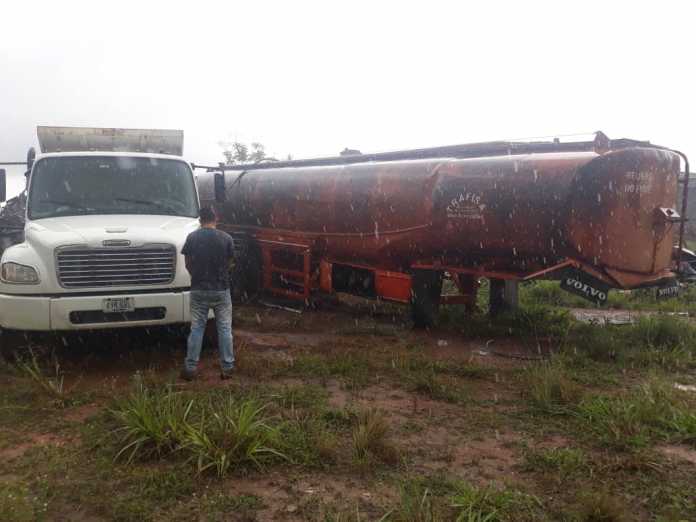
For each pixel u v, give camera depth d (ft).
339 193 36.45
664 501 14.51
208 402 19.94
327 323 35.63
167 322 24.95
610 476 15.74
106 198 28.63
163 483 14.83
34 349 25.26
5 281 24.09
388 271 34.96
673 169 29.27
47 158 28.86
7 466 16.01
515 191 28.14
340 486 15.05
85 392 21.71
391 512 13.56
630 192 27.45
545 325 33.04
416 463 16.47
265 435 16.74
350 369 25.09
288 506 14.03
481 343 30.73
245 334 32.19
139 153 30.37
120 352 27.27
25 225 26.81
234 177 46.34
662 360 26.81
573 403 20.85
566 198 26.55
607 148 28.53
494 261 30.17
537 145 31.40
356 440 16.96
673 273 30.42
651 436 18.33
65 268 24.00
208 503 14.05
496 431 18.85
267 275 42.42
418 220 32.01
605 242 27.12
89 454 16.65
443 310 36.29
